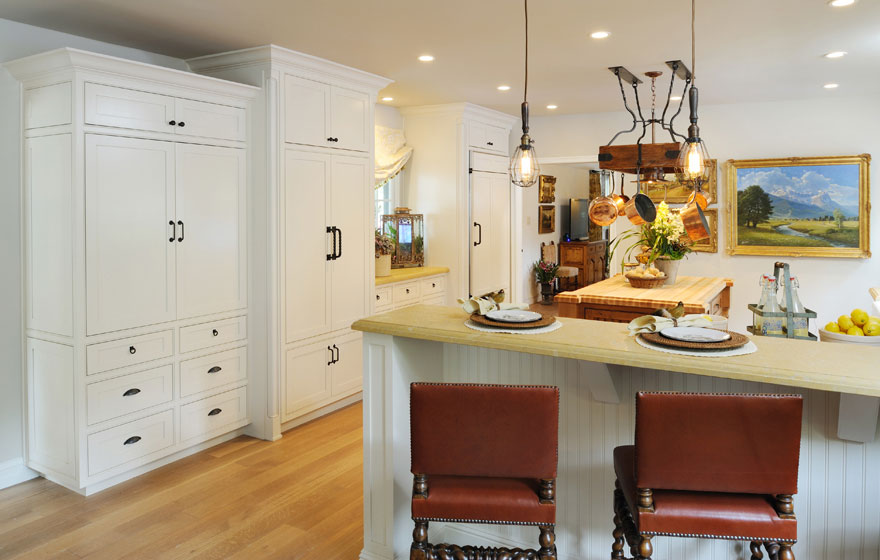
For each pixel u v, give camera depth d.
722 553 2.26
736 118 5.96
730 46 3.87
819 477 2.12
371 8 3.14
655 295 4.32
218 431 3.87
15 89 3.31
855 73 4.63
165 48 3.85
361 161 4.61
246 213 3.97
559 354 2.08
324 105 4.25
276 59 3.82
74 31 3.50
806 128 5.73
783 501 1.71
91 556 2.66
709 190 6.05
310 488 3.33
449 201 5.94
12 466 3.39
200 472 3.53
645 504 1.76
